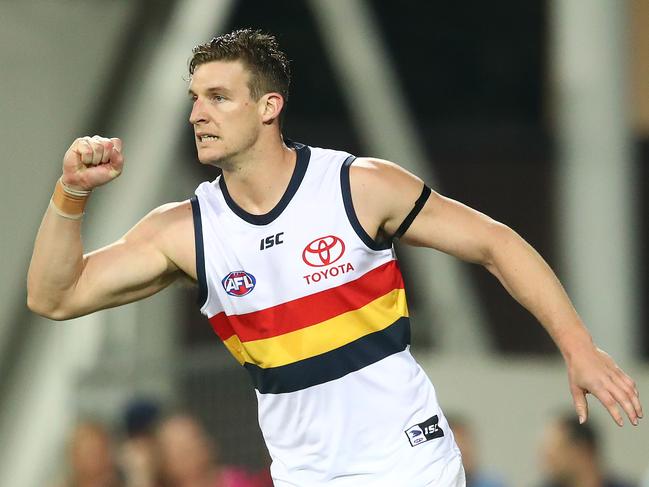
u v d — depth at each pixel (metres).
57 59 31.38
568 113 35.34
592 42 34.94
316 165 12.65
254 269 12.55
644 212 53.12
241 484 25.47
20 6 30.62
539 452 27.03
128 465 25.25
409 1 60.09
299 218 12.49
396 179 12.59
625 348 34.72
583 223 35.12
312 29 58.38
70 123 31.72
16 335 30.86
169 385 28.61
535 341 53.41
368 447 12.62
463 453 24.67
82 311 12.94
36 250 12.62
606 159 34.94
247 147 12.40
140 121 32.03
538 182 55.41
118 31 32.03
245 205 12.64
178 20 32.25
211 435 28.48
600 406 29.12
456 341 37.38
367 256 12.54
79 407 28.88
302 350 12.52
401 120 39.06
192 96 12.66
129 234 13.05
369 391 12.60
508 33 59.81
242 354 12.93
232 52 12.38
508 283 12.62
